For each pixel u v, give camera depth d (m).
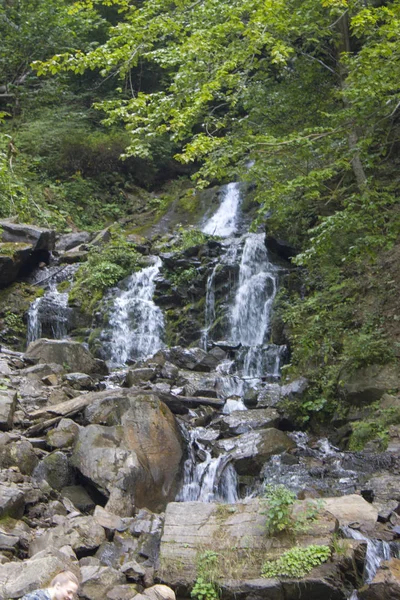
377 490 7.02
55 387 9.83
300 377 10.69
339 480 7.66
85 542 6.02
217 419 9.80
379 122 10.02
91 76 24.09
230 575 5.43
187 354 11.98
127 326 13.87
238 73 11.23
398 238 11.73
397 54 9.06
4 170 12.55
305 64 13.09
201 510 6.16
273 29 10.84
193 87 10.52
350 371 10.02
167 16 11.55
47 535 5.93
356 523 5.99
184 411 9.83
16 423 8.41
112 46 11.33
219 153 9.79
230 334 13.57
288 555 5.42
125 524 6.44
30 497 6.68
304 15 11.23
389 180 13.22
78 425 8.24
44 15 21.11
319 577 5.24
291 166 10.16
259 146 9.75
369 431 8.88
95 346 13.44
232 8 10.52
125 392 9.12
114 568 5.75
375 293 11.21
